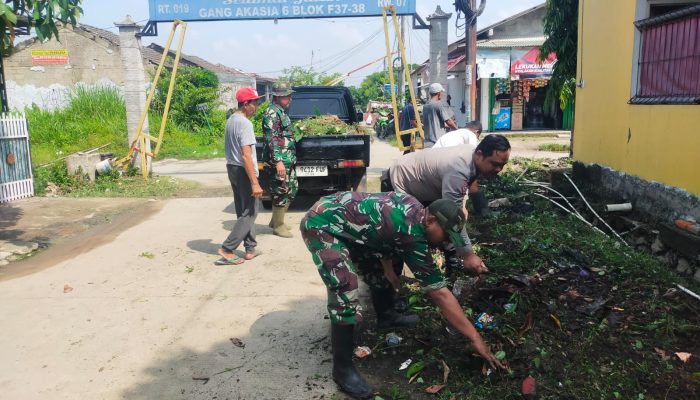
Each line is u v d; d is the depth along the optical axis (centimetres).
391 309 399
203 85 2453
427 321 404
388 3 1084
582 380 321
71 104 2017
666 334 372
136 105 1177
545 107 1159
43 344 391
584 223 647
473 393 313
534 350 345
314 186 849
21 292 494
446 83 1206
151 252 613
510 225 623
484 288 426
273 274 536
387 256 328
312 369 354
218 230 715
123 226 744
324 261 308
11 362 365
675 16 561
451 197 393
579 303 412
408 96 2400
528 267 498
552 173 896
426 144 869
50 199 939
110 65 2417
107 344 390
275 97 643
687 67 545
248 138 539
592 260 514
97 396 325
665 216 571
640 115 638
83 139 1788
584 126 841
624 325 384
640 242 576
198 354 376
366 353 364
